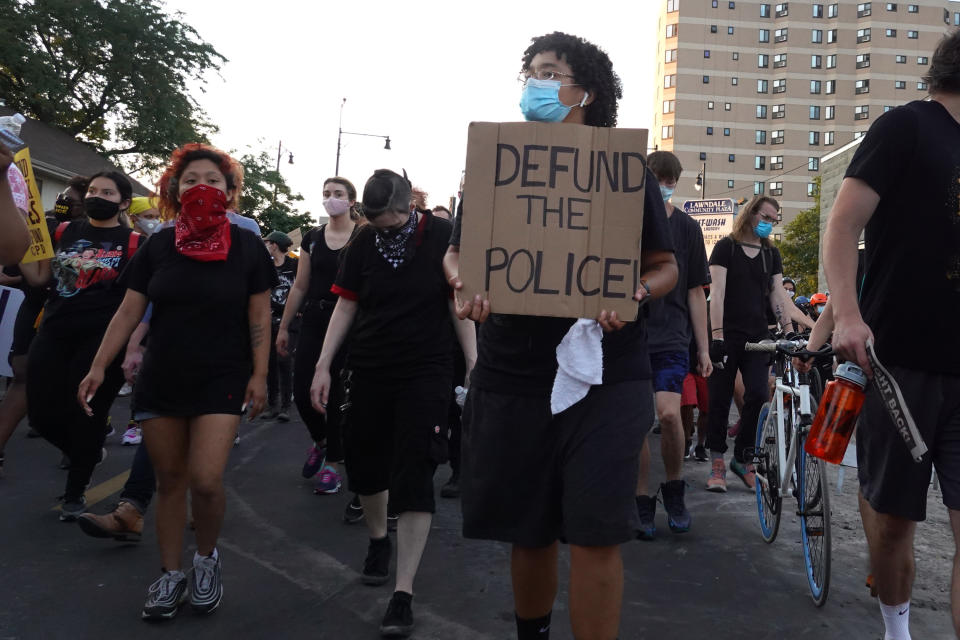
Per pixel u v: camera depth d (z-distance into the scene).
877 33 89.44
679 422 4.44
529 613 2.34
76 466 4.35
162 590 3.12
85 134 32.06
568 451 2.14
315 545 4.10
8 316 4.85
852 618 3.28
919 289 2.33
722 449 5.58
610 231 2.13
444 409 3.30
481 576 3.68
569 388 2.11
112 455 6.11
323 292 4.97
